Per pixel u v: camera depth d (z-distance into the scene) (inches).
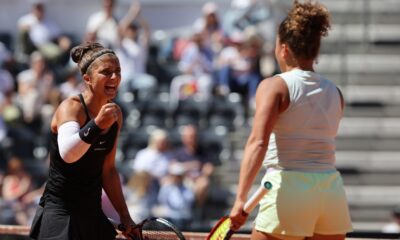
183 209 1434.5
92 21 1737.2
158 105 1676.9
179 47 1786.4
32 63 1707.7
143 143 1622.8
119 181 634.8
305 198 563.5
